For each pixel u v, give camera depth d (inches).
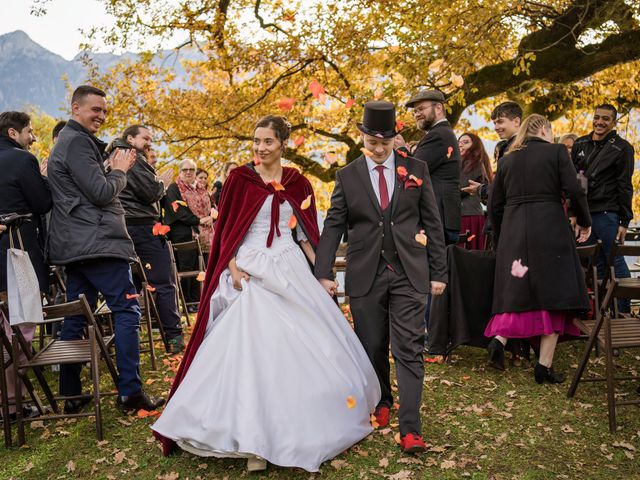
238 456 124.5
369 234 142.4
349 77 497.0
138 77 538.6
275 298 135.5
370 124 140.1
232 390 125.3
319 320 136.5
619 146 232.4
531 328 176.4
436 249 143.8
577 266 176.1
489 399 167.5
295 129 541.0
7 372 162.9
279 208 144.2
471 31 376.2
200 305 140.7
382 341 145.3
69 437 149.7
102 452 140.7
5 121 166.7
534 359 201.2
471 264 194.7
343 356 136.6
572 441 140.3
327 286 143.3
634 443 138.9
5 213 157.3
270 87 526.9
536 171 177.5
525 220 177.6
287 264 140.6
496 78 422.3
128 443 144.6
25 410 165.2
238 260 139.6
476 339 195.9
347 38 457.7
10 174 157.5
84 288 167.2
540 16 398.9
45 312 145.5
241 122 542.9
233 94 534.0
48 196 161.9
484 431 146.8
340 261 277.7
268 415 123.1
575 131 594.6
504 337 180.7
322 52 486.6
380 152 142.6
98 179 155.1
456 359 202.4
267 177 147.4
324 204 669.9
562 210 178.2
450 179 201.9
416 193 142.5
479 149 247.6
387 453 135.1
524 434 144.7
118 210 162.9
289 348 129.2
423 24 386.6
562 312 177.2
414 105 209.9
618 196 233.3
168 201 303.1
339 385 131.1
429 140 200.5
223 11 513.7
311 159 573.6
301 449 122.2
